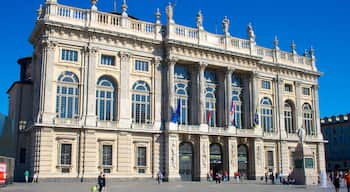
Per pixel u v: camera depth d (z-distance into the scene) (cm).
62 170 4422
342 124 9406
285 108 6556
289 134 6400
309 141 6606
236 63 5856
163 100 5253
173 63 5281
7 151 5088
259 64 6231
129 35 5016
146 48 5206
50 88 4503
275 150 6219
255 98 5969
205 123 5456
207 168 5297
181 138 5228
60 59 4641
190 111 5522
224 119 5694
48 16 4578
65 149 4481
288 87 6656
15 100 5016
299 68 6669
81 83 4716
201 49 5484
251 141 5828
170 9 5384
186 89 5559
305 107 6812
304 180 4488
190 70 5606
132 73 5088
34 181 4238
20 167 4772
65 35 4669
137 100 5091
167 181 4928
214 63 5631
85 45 4778
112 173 4703
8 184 3681
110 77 4938
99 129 4678
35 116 4575
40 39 4728
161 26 5372
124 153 4806
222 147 5588
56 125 4434
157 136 5084
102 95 4881
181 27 5453
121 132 4825
